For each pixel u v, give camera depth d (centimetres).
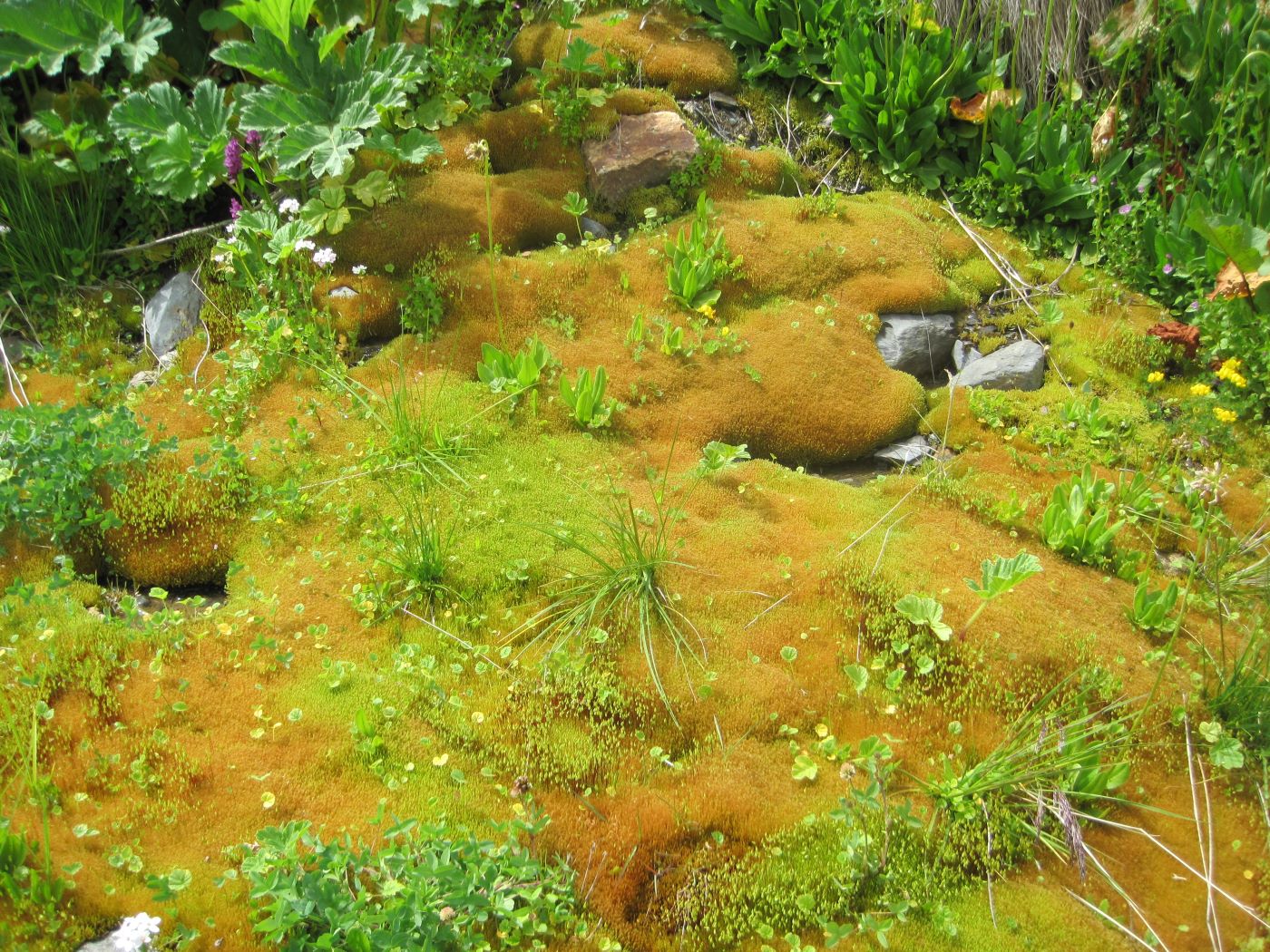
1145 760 146
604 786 140
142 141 176
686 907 133
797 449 175
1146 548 165
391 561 153
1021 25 199
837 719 146
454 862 129
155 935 123
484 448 166
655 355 178
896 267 191
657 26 212
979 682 148
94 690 141
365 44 181
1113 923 135
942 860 137
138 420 167
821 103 209
